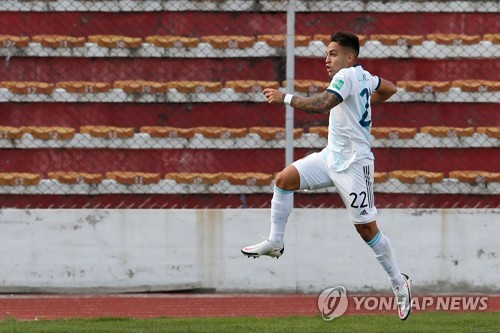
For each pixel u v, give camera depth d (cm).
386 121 5359
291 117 4638
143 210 4753
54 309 4312
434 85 5322
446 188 5181
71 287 4731
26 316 4122
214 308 4350
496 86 5341
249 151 5256
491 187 5197
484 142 5272
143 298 4628
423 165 5309
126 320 3778
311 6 5422
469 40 5406
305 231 4766
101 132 5188
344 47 2856
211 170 5256
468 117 5384
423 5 5469
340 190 2875
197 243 4766
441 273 4794
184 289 4750
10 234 4725
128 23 5428
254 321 3759
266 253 2948
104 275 4738
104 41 5291
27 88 5231
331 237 4766
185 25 5431
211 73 5359
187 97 5272
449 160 5319
